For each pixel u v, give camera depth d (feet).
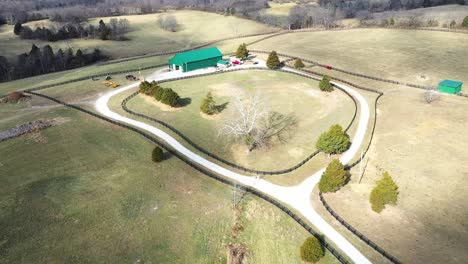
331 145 175.52
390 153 181.27
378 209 141.69
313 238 121.90
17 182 160.35
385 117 216.95
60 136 198.70
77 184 159.84
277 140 198.49
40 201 148.97
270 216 142.61
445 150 180.14
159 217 143.02
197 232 136.98
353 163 175.11
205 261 126.82
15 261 121.80
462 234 131.03
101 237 132.67
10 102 245.45
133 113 224.12
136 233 135.13
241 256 127.85
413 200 148.77
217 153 186.70
